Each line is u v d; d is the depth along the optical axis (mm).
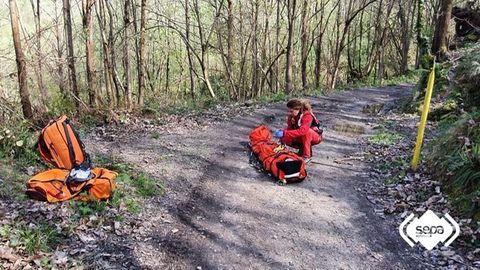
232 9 14805
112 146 6898
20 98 7270
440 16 10602
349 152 6984
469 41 14438
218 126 8453
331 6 24797
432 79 5395
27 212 4305
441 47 10641
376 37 23219
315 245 4285
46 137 5176
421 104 9367
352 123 9062
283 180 5648
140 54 10266
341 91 14891
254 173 6008
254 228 4574
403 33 24391
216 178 5809
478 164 4793
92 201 4590
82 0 8578
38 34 8367
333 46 23641
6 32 10891
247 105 10805
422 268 3898
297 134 6289
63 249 3887
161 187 5355
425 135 7430
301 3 17922
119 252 3969
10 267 3453
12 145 5625
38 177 4715
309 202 5172
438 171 5387
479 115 5867
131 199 4887
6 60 8023
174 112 9805
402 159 6234
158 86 19047
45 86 8609
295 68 21406
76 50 14672
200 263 3941
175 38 18375
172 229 4473
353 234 4484
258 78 16406
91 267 3666
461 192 4754
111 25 10844
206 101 11734
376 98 13047
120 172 5613
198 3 16016
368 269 3910
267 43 19547
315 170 6168
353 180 5844
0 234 3801
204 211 4910
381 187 5543
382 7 23547
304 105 6375
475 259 3930
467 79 8234
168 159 6387
